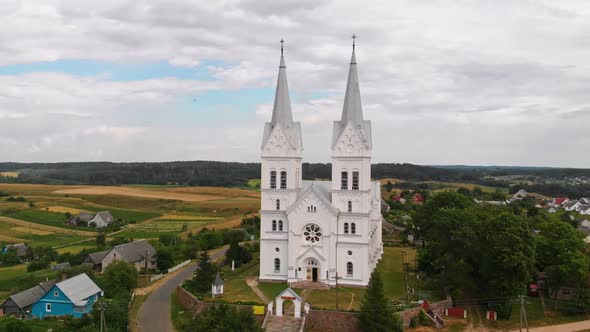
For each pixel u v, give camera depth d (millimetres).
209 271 99188
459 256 97438
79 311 91062
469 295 98062
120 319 80188
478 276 97688
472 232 94250
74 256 139875
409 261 127125
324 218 101312
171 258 130750
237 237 167875
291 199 104688
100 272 129250
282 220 105188
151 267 133875
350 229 101375
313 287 100250
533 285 105500
